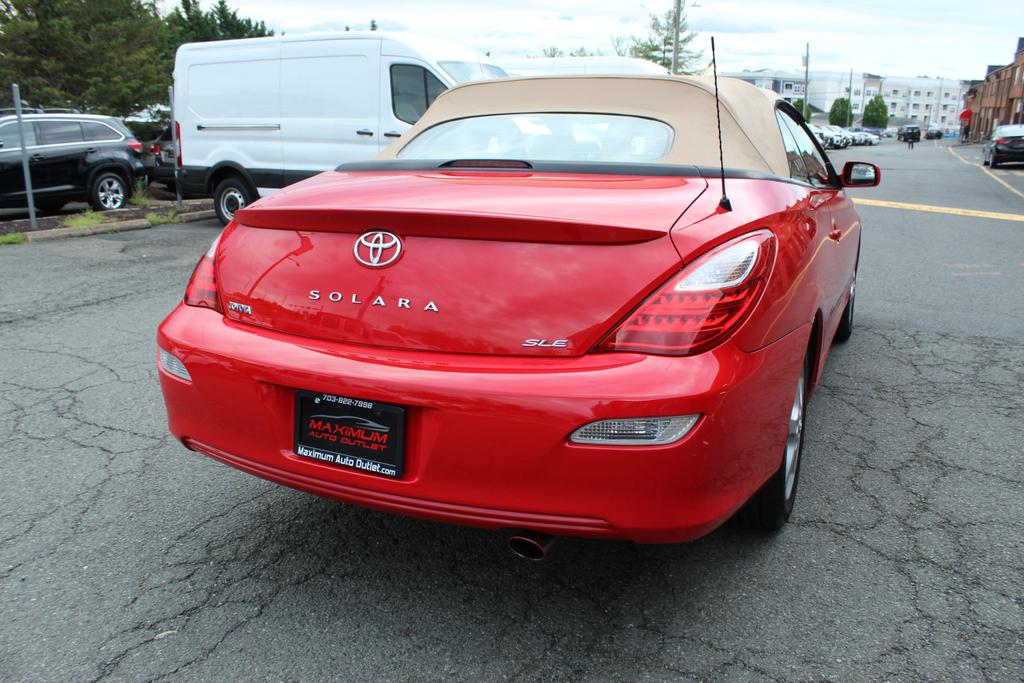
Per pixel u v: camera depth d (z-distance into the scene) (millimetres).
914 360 4809
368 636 2215
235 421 2273
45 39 20641
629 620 2285
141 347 4988
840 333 4984
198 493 3082
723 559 2604
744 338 2016
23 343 5066
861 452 3465
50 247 8844
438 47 9289
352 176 2783
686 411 1887
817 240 2842
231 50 10055
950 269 7789
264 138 9953
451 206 2137
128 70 22109
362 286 2135
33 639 2188
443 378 1975
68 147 12062
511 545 2127
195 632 2229
